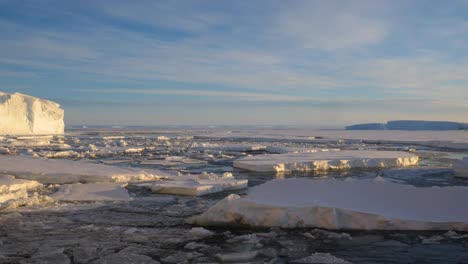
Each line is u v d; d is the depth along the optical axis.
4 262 5.78
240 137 56.94
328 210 7.43
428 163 21.00
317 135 69.44
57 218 8.37
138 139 50.16
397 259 5.86
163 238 6.98
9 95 52.91
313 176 15.62
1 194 9.83
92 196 10.62
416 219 7.33
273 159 19.05
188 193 11.15
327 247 6.41
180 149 30.08
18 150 27.05
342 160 18.47
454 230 7.13
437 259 5.86
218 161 21.41
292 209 7.57
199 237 7.03
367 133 79.75
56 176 13.01
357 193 8.44
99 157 23.45
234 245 6.54
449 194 8.02
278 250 6.29
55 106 60.53
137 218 8.42
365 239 6.79
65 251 6.28
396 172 16.22
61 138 48.56
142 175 13.70
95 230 7.48
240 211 7.71
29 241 6.79
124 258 5.97
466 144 33.28
